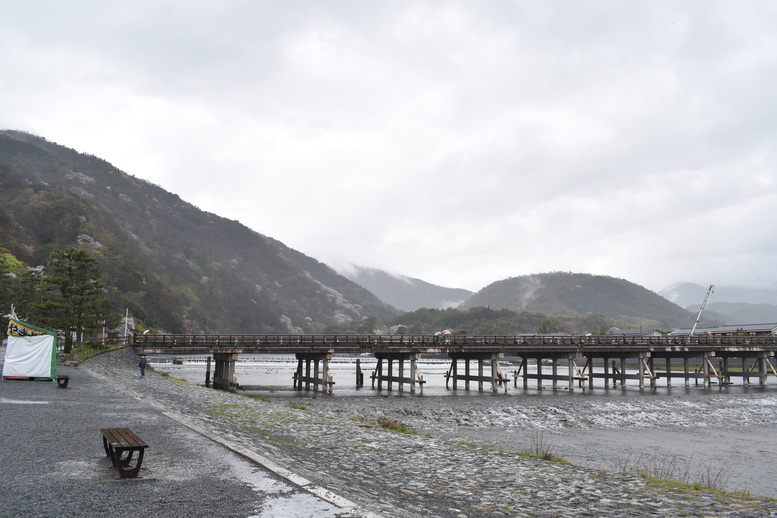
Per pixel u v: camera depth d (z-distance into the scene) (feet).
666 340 228.63
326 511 29.73
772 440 110.32
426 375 301.43
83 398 78.69
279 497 32.07
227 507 29.68
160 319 562.66
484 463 51.08
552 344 208.13
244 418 72.13
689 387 228.02
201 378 219.00
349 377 265.34
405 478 43.06
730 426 129.18
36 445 44.29
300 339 180.65
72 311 203.51
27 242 514.68
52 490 31.91
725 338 244.22
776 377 300.81
